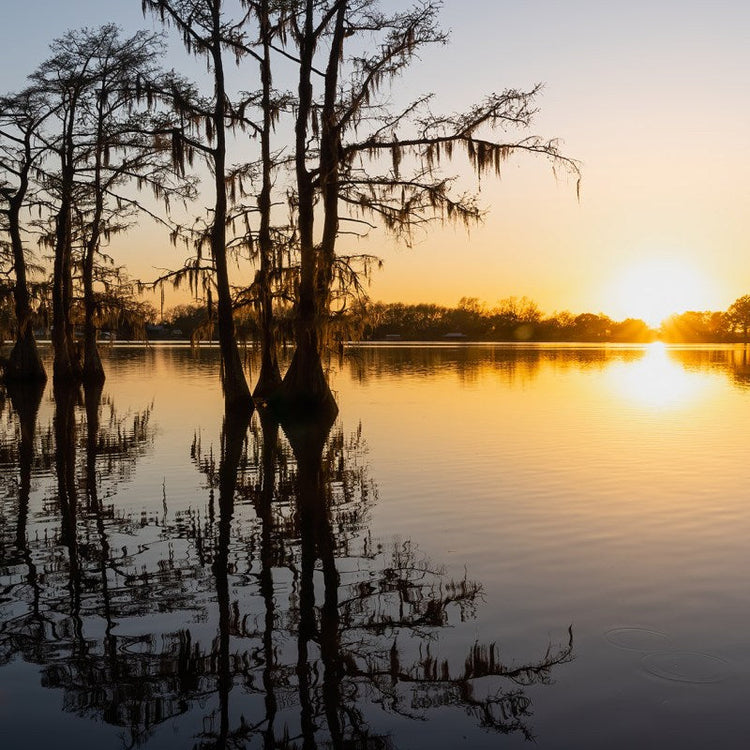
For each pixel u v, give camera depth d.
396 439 17.11
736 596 6.89
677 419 20.69
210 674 5.54
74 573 7.72
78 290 37.62
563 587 7.18
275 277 24.61
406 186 21.78
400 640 6.06
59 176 33.88
